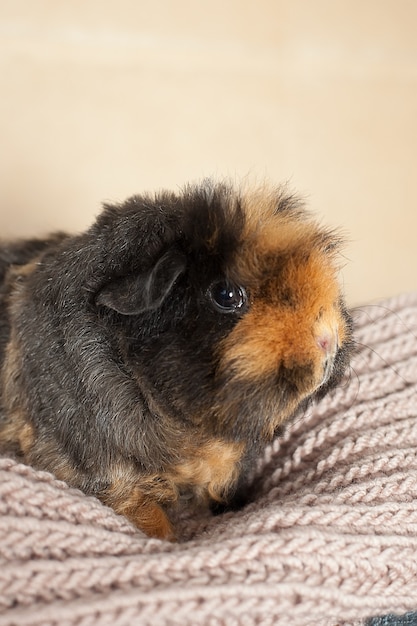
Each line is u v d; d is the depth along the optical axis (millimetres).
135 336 357
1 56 533
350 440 404
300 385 340
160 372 354
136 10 544
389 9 582
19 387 387
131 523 356
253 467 410
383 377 432
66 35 539
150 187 568
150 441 366
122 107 554
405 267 619
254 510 381
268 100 579
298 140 590
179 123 567
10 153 543
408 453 397
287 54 576
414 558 362
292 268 344
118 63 549
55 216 555
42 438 377
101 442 366
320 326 342
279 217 364
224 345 343
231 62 567
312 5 569
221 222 351
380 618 365
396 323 460
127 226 361
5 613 317
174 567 328
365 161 604
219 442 367
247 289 344
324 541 345
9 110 539
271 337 339
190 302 349
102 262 364
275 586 330
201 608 323
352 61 586
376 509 367
